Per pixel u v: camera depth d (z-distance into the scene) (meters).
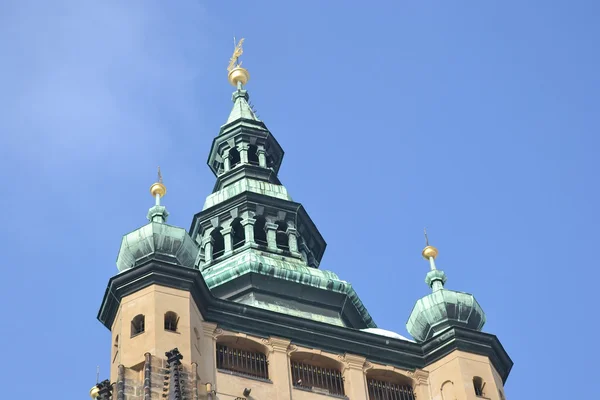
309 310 120.75
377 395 115.56
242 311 114.81
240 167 133.75
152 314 110.44
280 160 139.62
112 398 106.19
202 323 113.06
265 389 111.44
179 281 112.88
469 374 115.94
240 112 140.00
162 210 118.75
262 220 127.94
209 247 126.38
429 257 124.75
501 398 115.75
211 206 128.50
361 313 123.44
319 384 114.31
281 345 114.38
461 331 117.75
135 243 115.06
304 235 130.50
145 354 107.50
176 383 105.06
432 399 115.88
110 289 113.19
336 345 116.00
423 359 117.69
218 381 110.38
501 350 118.81
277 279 120.75
